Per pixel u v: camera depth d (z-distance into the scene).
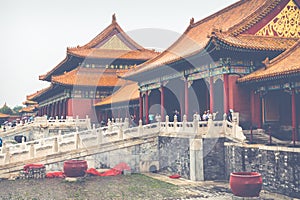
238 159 28.83
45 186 29.78
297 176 22.83
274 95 35.22
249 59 35.59
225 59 34.78
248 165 27.64
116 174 34.97
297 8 38.75
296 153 22.97
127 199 25.31
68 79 67.38
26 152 33.78
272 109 35.03
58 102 77.81
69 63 74.00
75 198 25.81
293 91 29.52
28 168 33.19
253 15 37.12
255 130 34.00
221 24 45.22
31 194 27.08
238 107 34.56
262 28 37.03
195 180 30.48
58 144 34.88
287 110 35.25
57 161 34.53
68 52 67.69
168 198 25.27
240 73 35.09
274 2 37.25
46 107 94.31
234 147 29.47
